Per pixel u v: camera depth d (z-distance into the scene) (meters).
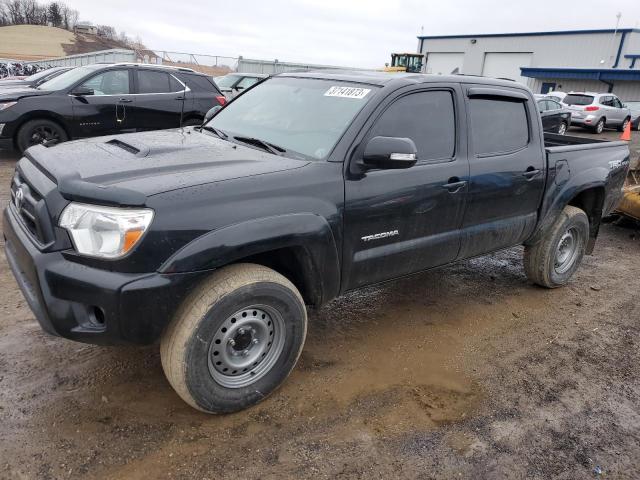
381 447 2.74
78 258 2.45
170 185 2.54
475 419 3.02
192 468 2.50
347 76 3.74
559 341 4.05
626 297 5.04
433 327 4.14
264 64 31.38
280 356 3.00
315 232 2.90
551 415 3.12
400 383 3.33
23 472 2.39
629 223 7.63
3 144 8.82
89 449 2.56
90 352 3.37
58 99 9.03
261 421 2.86
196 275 2.51
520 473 2.64
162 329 2.52
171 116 10.12
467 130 3.81
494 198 4.01
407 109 3.46
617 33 35.56
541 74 36.44
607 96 22.20
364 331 3.99
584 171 4.79
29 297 2.65
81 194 2.43
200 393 2.70
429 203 3.53
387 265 3.47
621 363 3.79
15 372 3.11
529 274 4.96
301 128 3.41
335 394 3.15
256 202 2.71
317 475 2.52
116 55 29.30
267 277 2.78
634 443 2.94
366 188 3.17
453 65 45.56
